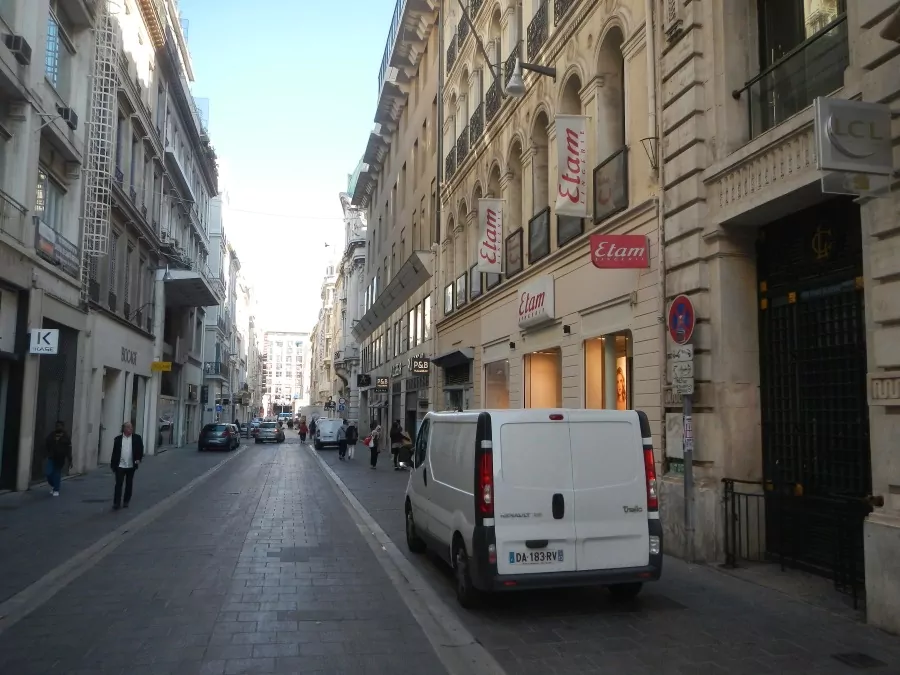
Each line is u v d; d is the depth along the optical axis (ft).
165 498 52.70
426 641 19.62
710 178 29.89
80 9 63.57
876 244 20.48
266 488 62.23
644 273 35.22
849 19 22.13
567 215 42.47
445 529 25.61
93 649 18.75
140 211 91.56
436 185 88.74
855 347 24.84
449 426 26.48
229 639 19.65
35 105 54.29
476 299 66.80
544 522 21.80
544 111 51.11
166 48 99.91
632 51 37.42
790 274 28.27
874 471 20.48
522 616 21.99
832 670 17.17
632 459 22.98
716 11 30.63
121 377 86.28
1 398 53.47
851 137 19.67
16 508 46.11
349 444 106.01
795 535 27.37
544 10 50.67
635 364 35.83
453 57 79.87
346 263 212.64
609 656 18.29
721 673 17.07
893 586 19.56
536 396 52.70
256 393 416.67
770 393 29.01
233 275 260.01
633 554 22.40
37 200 58.59
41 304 56.95
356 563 30.22
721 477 29.07
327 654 18.51
